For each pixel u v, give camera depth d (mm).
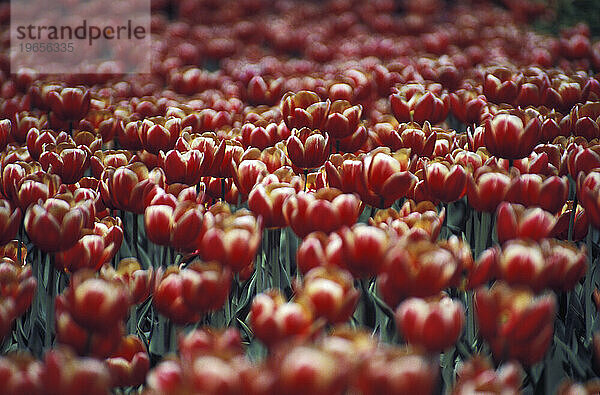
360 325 1308
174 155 1465
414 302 1097
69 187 1577
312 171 1732
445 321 1084
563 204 1399
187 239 1309
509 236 1282
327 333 1229
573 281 1253
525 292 1115
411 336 1098
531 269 1186
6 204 1321
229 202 1607
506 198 1384
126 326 1333
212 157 1497
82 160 1544
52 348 1337
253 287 1426
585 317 1418
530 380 1259
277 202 1345
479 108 1845
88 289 1128
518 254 1187
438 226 1312
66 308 1146
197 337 1076
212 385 994
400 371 1004
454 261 1157
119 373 1210
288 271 1453
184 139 1604
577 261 1242
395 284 1154
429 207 1420
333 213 1283
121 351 1217
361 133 1688
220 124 1867
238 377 997
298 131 1625
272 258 1419
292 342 1102
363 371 1014
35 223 1260
